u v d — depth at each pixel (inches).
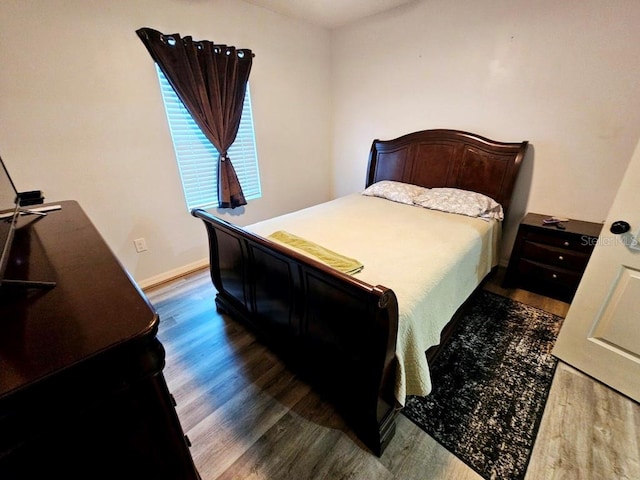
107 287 27.7
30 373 18.3
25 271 31.0
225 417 56.2
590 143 83.0
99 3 74.9
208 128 100.8
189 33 91.0
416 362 47.4
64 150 78.7
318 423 54.6
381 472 46.6
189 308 90.7
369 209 99.7
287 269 55.4
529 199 98.5
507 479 45.0
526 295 92.9
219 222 64.6
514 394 58.8
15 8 65.3
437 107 109.8
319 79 134.9
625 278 53.1
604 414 54.2
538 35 83.1
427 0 99.8
